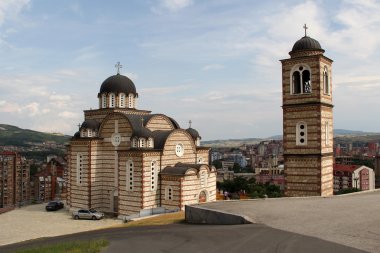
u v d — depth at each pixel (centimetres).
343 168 17750
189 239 2455
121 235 2986
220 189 15488
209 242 2319
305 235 2311
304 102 4709
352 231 2353
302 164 4694
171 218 4178
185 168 6388
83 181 7119
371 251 1938
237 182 15350
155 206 6397
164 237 2605
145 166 6278
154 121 7169
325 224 2577
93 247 2367
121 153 6500
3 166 14450
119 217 6494
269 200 3772
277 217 2895
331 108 4944
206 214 3247
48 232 5509
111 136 7106
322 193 4591
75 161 7269
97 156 7156
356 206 3216
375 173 19150
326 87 4859
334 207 3206
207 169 6769
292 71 4834
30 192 16638
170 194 6372
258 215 2992
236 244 2206
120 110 7706
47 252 2392
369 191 4325
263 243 2180
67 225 6044
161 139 6694
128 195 6400
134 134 6469
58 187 16400
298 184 4709
